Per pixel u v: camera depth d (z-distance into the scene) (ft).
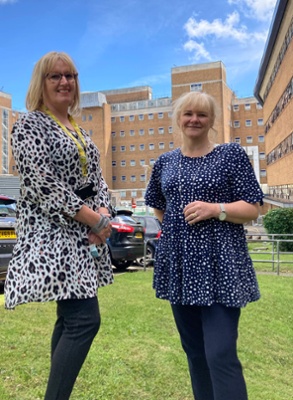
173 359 12.51
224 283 7.49
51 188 6.69
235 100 271.69
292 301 22.97
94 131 288.10
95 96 288.30
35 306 17.88
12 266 6.80
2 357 11.51
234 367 7.30
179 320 8.42
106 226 7.21
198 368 8.44
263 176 263.29
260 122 266.16
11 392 9.61
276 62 112.68
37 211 6.92
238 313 7.72
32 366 11.09
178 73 264.93
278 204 86.79
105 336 14.17
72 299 6.86
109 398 9.92
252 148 222.48
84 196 7.32
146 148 291.17
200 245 7.73
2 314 16.19
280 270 36.83
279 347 16.30
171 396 10.36
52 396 6.86
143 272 32.24
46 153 6.91
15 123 7.18
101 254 7.52
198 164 8.18
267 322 18.79
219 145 8.39
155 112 290.56
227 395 7.14
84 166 7.41
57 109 7.57
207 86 257.14
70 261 6.79
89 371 11.05
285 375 13.91
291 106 90.84
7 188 48.32
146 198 9.32
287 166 100.17
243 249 7.97
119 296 21.16
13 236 20.34
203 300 7.47
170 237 8.11
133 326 15.69
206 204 7.63
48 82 7.45
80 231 7.07
